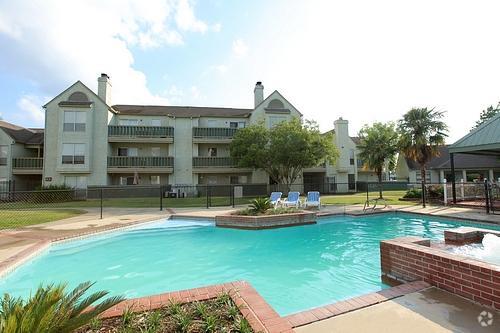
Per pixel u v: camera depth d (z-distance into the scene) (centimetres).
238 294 342
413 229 1037
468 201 1591
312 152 2392
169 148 2928
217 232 1052
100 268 655
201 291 352
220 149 3094
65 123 2602
